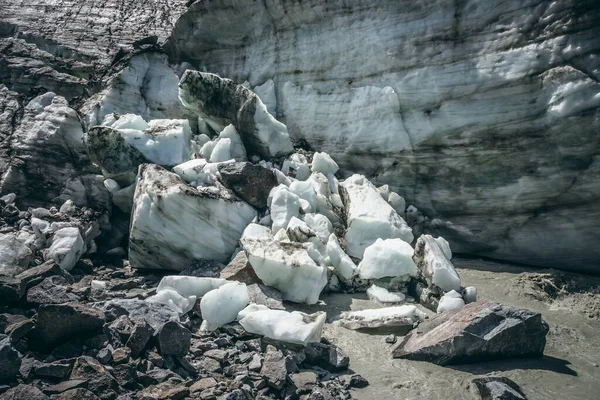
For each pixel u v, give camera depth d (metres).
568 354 6.07
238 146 9.42
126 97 10.78
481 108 8.05
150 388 4.81
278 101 10.68
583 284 7.52
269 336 5.74
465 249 8.55
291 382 5.17
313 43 10.10
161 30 13.81
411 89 8.71
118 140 8.44
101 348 5.14
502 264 8.28
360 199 8.28
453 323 5.96
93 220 8.20
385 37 9.05
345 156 9.54
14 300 5.66
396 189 9.07
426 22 8.63
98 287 6.88
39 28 14.00
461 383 5.42
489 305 6.04
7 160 8.94
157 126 8.95
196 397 4.79
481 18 8.13
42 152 8.75
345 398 5.08
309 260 6.80
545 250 7.95
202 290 6.59
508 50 7.87
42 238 7.55
